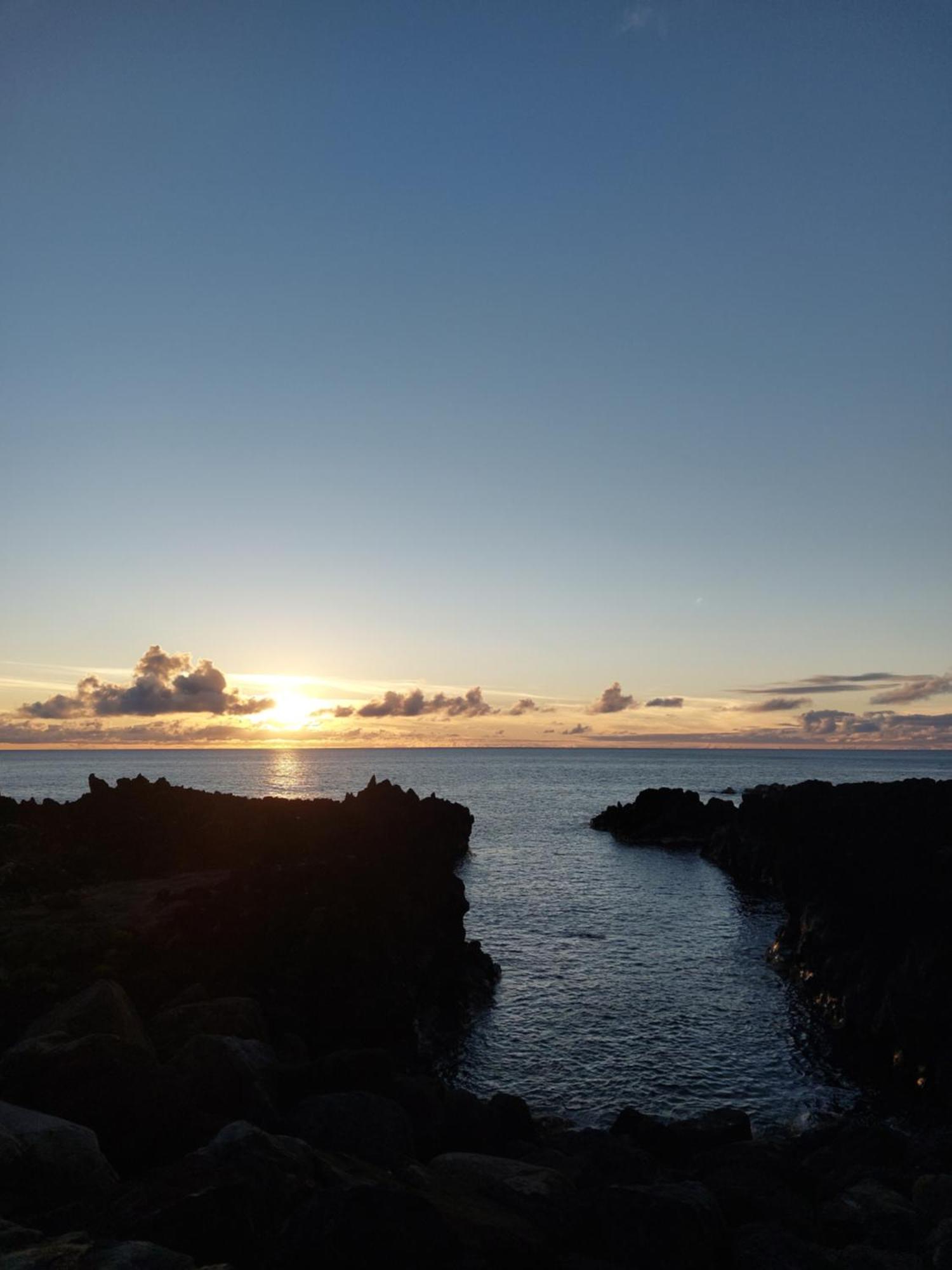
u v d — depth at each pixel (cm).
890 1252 1742
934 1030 3428
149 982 3066
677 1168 2511
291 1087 2391
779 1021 4178
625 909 6950
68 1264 1133
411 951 4303
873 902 4428
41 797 14350
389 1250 1353
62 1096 1920
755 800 8625
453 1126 2480
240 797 6781
